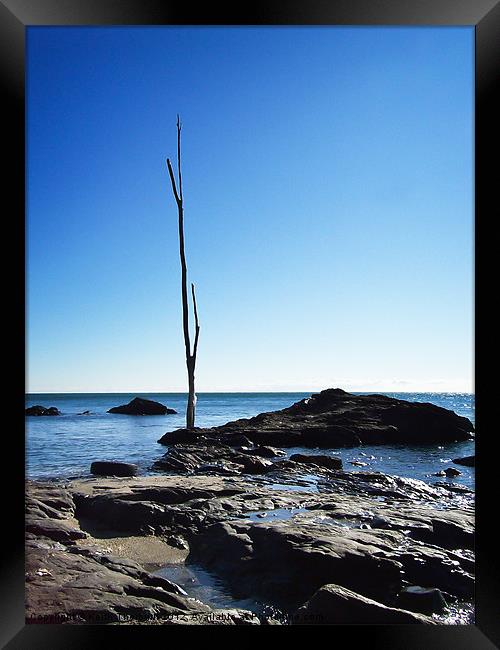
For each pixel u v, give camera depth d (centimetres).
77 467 1280
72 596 437
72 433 2295
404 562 513
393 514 683
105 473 1113
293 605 468
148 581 495
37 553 524
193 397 1622
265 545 554
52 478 1069
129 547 632
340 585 484
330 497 838
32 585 452
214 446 1438
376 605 430
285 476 1080
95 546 625
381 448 1728
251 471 1146
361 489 934
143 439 1977
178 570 566
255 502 776
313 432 1753
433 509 740
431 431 1892
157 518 699
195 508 751
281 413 2181
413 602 466
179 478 1015
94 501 759
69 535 639
